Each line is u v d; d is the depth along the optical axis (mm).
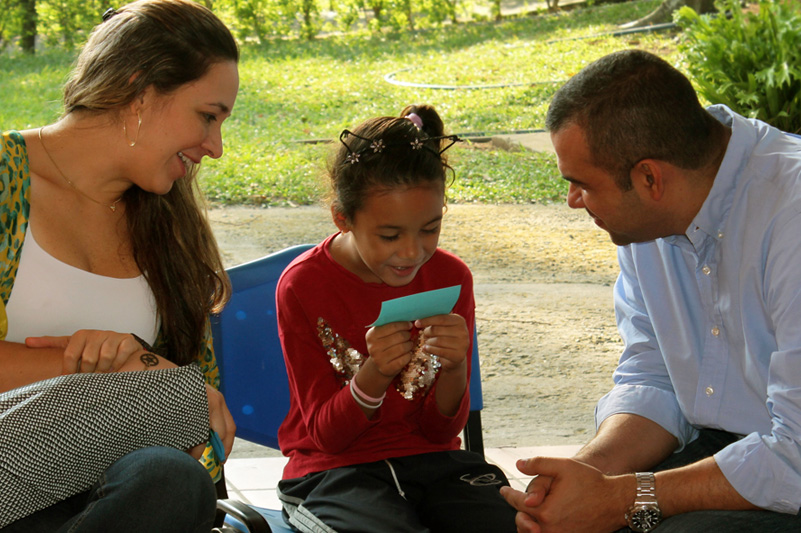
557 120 1852
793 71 5973
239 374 2170
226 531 1668
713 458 1716
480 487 1913
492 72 11641
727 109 1966
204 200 2064
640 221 1877
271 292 2217
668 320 2035
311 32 14086
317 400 1960
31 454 1396
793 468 1644
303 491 1946
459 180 7930
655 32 12219
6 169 1709
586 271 5836
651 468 2023
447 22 14500
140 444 1523
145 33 1725
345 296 2045
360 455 1974
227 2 13602
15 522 1474
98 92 1737
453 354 1841
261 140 9258
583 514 1704
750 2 11391
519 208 7301
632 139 1761
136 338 1736
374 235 1929
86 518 1393
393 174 1877
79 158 1818
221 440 1688
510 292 5406
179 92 1748
